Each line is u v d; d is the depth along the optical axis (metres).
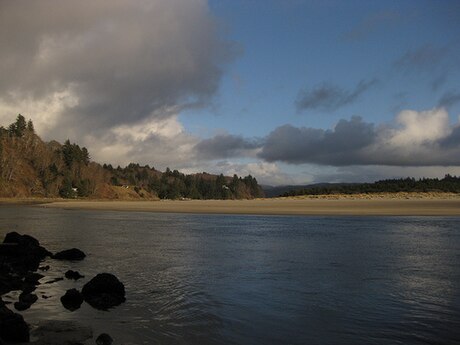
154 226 46.12
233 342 9.74
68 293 13.38
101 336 9.66
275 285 15.76
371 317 11.69
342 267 19.48
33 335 10.02
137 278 17.27
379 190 171.12
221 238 33.00
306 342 9.76
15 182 178.88
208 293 14.52
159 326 10.88
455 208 75.25
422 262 20.73
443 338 10.02
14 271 18.75
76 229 42.06
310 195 172.88
